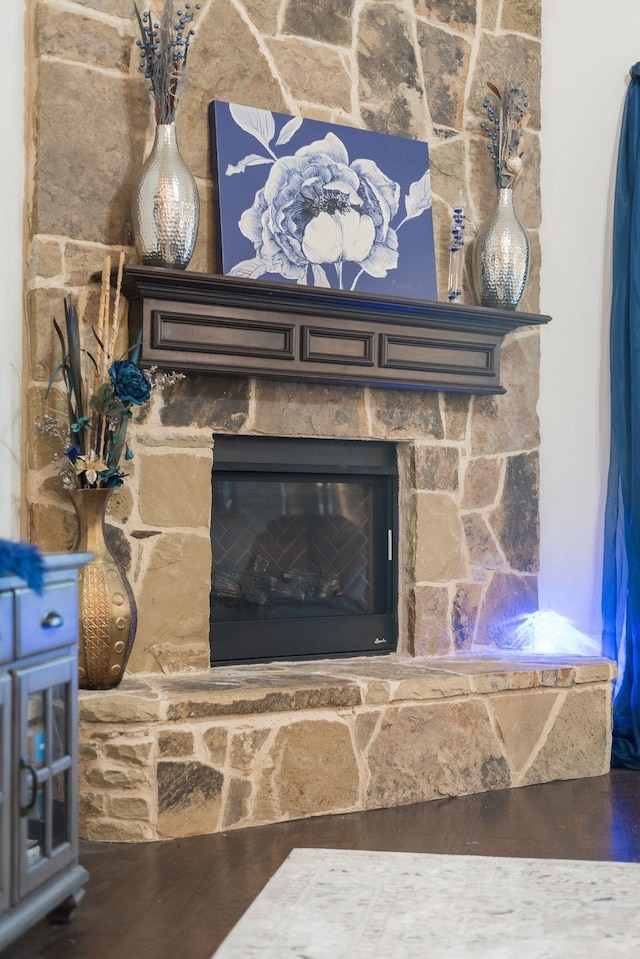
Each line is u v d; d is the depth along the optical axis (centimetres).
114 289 364
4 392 352
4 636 230
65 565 255
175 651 376
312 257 403
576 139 476
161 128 363
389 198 424
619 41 475
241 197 388
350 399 418
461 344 428
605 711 415
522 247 439
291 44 406
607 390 475
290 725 345
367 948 242
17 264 356
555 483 475
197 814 327
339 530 429
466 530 445
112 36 367
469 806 364
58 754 257
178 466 378
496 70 457
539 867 299
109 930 253
